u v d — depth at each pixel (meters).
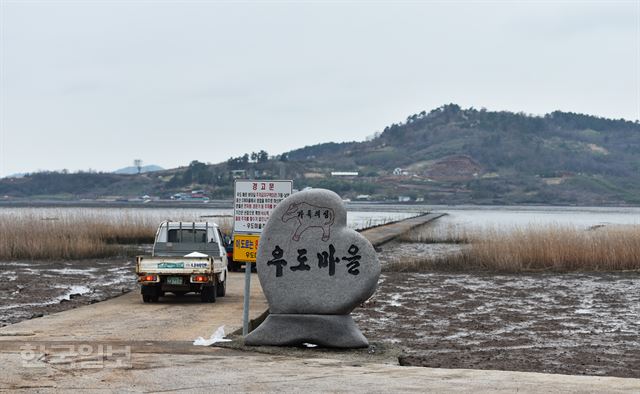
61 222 48.84
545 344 16.84
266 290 14.39
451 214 168.75
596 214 178.88
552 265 35.97
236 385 10.67
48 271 32.25
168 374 11.36
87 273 31.72
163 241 23.98
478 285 29.38
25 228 43.38
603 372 13.75
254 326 17.47
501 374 11.88
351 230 14.41
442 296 25.78
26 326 16.34
